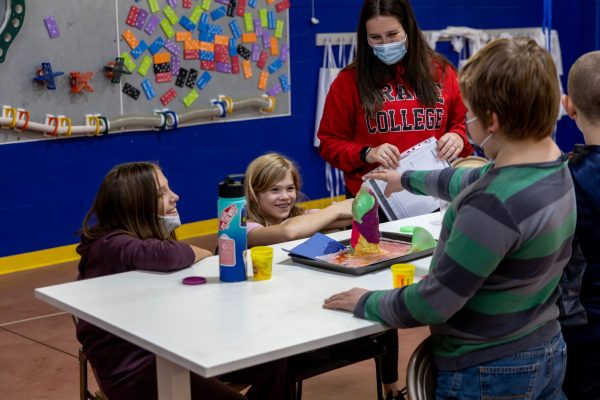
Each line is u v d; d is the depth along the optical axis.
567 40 7.99
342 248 2.37
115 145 5.39
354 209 2.27
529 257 1.63
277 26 6.17
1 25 4.71
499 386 1.72
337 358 2.42
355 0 6.64
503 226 1.58
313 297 1.97
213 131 5.91
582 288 1.93
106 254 2.23
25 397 3.24
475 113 1.65
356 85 3.00
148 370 2.03
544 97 1.58
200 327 1.78
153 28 5.43
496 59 1.59
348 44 6.63
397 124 2.98
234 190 2.07
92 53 5.15
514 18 7.65
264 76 6.14
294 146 6.44
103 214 2.29
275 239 2.60
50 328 4.02
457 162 2.95
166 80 5.55
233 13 5.87
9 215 4.97
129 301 1.97
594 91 1.86
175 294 2.01
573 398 1.99
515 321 1.70
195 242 5.72
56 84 5.01
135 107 5.42
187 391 1.79
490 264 1.59
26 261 5.07
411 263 2.25
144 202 2.26
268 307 1.90
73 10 5.03
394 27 2.86
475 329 1.70
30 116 4.92
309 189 6.58
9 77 4.80
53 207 5.16
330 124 3.06
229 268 2.10
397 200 2.81
